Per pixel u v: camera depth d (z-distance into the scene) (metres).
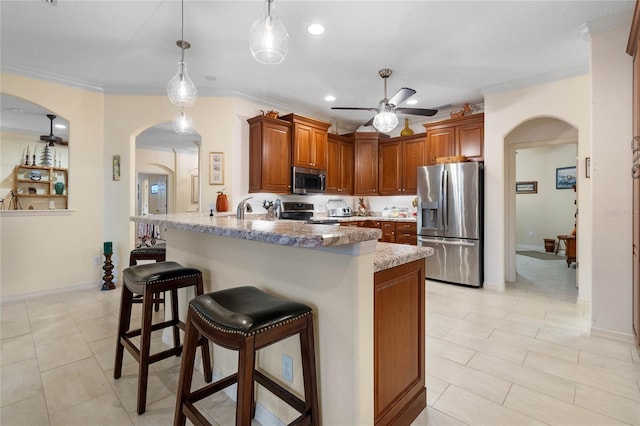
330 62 3.38
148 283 1.74
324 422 1.37
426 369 2.14
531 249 7.59
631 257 2.47
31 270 3.67
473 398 1.83
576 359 2.27
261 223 1.75
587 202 3.40
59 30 2.76
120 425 1.61
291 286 1.48
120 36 2.86
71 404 1.77
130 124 4.14
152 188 8.80
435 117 5.42
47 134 6.34
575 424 1.61
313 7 2.42
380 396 1.42
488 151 4.07
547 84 3.62
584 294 3.42
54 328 2.79
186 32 2.79
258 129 4.36
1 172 6.00
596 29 2.58
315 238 1.07
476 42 2.94
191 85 2.50
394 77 3.76
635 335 2.44
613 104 2.52
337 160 5.51
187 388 1.40
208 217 2.46
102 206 4.11
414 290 1.67
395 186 5.57
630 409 1.72
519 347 2.46
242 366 1.11
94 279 4.08
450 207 4.34
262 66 3.49
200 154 4.30
